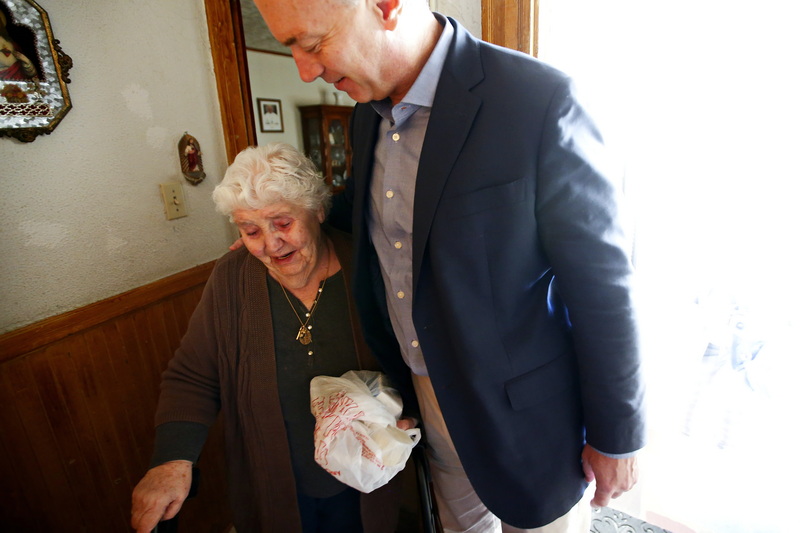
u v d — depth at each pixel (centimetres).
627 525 139
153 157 126
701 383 114
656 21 101
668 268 112
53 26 100
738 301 105
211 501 149
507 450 79
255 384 93
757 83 94
